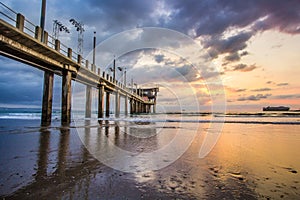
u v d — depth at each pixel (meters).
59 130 9.95
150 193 2.29
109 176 2.93
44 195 2.21
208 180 2.77
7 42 10.45
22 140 6.58
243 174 3.07
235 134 8.87
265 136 8.22
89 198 2.14
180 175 3.01
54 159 4.00
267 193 2.30
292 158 4.20
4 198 2.12
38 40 11.88
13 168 3.31
